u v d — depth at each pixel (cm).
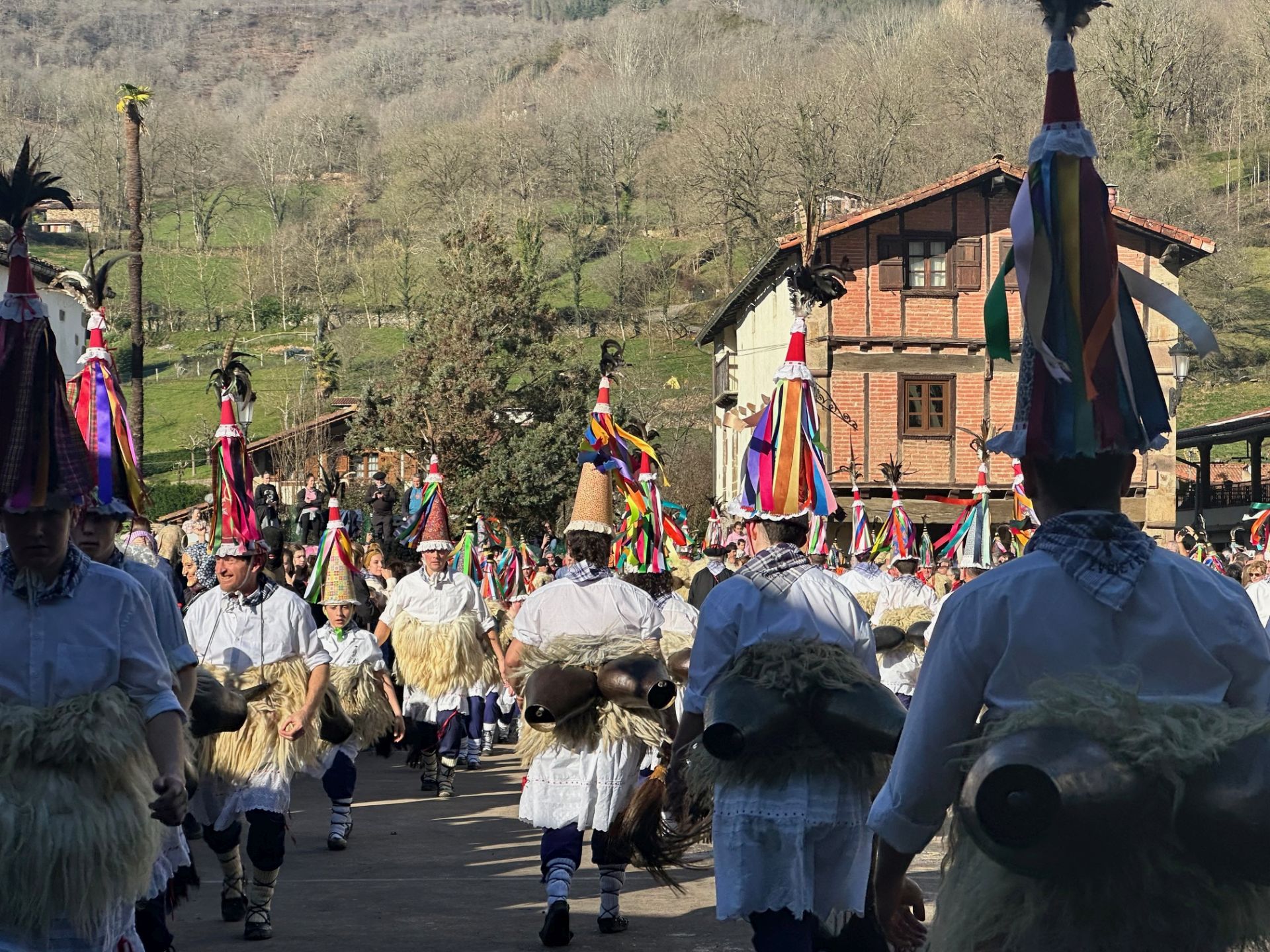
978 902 317
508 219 10538
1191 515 5034
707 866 948
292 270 10688
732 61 13938
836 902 541
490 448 4634
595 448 845
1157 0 8819
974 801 303
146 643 441
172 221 12188
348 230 11912
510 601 1852
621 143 11481
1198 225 7975
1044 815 297
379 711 1120
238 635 804
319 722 820
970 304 3766
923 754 332
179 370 9019
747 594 557
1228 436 4744
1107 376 339
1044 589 322
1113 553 322
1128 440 337
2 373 427
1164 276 3731
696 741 551
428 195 11725
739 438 4522
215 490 825
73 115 12212
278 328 10206
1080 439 333
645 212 11069
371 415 4844
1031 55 8250
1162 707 308
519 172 11850
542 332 4947
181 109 12294
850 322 3753
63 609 430
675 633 1056
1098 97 8481
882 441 3734
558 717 736
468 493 4562
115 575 440
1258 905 305
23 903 398
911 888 440
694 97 12506
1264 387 6894
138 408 2506
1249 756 299
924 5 10375
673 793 577
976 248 3769
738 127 7988
